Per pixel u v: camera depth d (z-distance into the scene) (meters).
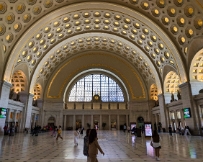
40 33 24.17
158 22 22.17
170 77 28.11
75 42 32.09
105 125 38.44
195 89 21.36
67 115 37.81
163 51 25.58
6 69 21.19
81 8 22.94
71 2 21.69
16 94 28.38
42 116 34.62
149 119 34.94
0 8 17.69
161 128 28.97
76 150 9.72
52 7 21.31
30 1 19.12
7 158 7.20
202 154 8.02
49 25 23.88
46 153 8.59
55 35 27.31
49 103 35.91
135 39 28.84
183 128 23.08
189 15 18.53
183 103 22.52
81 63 37.97
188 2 17.44
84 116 38.34
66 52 34.53
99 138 17.75
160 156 7.72
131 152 9.02
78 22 26.58
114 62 38.00
